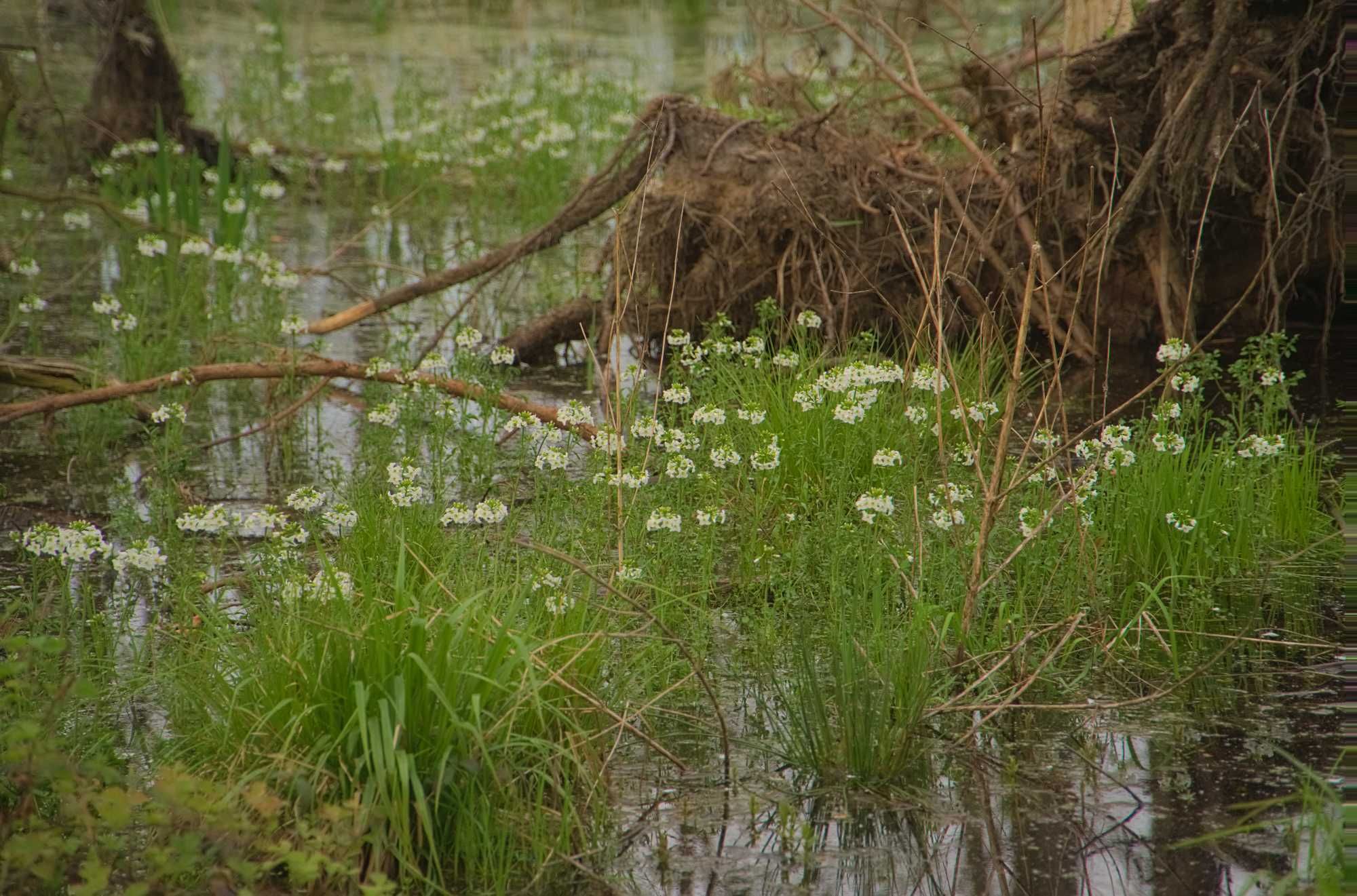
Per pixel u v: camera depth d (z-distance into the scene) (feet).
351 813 19.83
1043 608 29.81
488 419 40.09
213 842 19.44
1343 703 26.14
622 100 82.74
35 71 74.59
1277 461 35.94
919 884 20.76
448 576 27.27
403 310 55.31
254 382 47.01
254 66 90.94
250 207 59.06
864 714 23.65
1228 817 22.40
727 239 48.78
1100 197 48.32
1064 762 24.22
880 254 48.24
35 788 20.16
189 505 34.86
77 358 46.88
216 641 24.84
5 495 36.17
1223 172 45.57
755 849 21.68
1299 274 50.62
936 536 30.63
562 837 21.38
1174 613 29.68
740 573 31.12
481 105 79.77
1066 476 35.17
